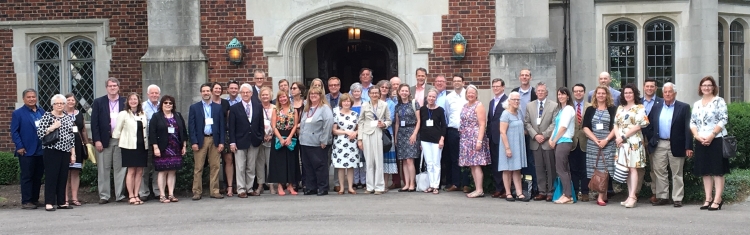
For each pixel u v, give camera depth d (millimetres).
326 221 7418
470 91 9055
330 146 9562
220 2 11336
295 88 9516
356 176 10023
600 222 7312
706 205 8148
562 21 12938
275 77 11320
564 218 7547
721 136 7980
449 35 11109
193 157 9656
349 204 8516
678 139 8227
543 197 8859
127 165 8977
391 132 9758
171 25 11312
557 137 8570
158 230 7105
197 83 11242
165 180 9320
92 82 13109
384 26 11258
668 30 13016
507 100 8891
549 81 10883
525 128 8945
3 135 13008
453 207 8273
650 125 8453
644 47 13008
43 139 8578
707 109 8039
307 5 11266
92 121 9242
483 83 11062
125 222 7613
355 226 7117
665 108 8359
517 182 8844
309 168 9406
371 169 9430
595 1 12867
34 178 8930
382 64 14188
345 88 14234
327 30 11367
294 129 9367
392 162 9711
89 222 7664
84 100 13125
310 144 9281
